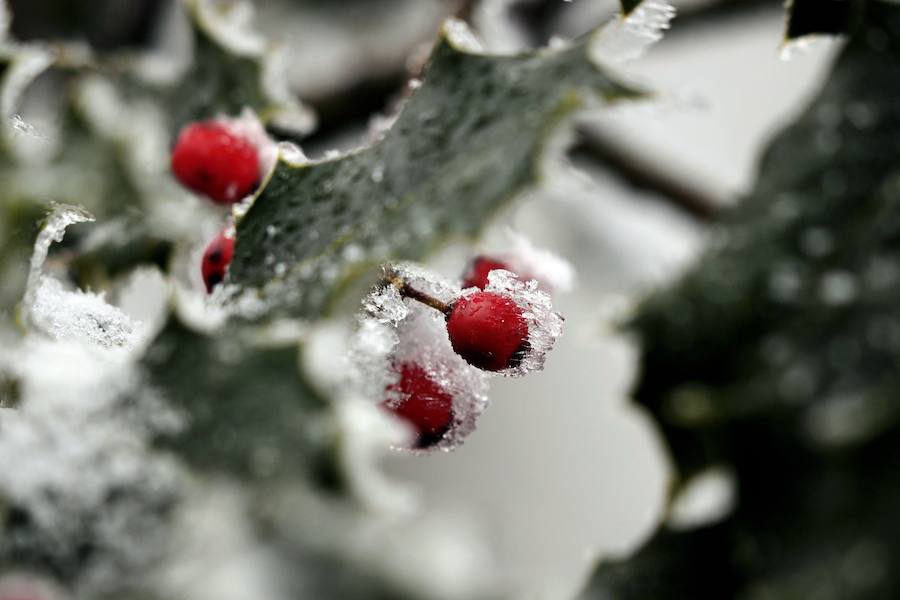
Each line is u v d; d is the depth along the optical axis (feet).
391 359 0.69
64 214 0.74
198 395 0.73
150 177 0.87
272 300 0.68
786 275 0.64
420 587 1.64
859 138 0.65
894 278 0.63
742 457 0.62
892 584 0.59
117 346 0.74
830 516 0.61
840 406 0.61
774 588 0.61
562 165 0.64
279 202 0.69
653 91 0.63
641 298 0.66
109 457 0.71
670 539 0.64
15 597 0.69
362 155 0.68
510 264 0.72
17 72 0.81
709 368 0.65
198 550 0.71
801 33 0.67
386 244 0.66
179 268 0.84
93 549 0.70
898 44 0.66
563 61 0.65
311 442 0.72
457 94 0.67
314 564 1.43
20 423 0.71
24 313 0.72
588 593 0.65
